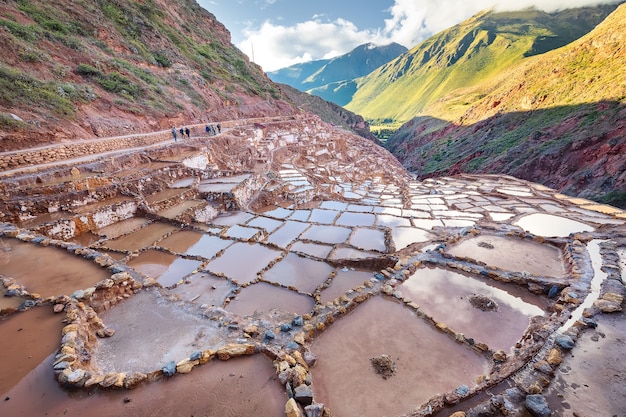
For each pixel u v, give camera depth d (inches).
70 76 1019.9
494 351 280.2
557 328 287.1
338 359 273.6
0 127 659.4
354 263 508.4
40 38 1033.5
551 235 618.8
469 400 220.8
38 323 272.1
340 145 2266.2
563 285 362.9
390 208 849.5
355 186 1262.3
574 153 1572.3
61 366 222.1
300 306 397.4
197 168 946.7
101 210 598.2
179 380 223.9
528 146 1854.1
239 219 727.7
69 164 696.4
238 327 293.9
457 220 738.2
